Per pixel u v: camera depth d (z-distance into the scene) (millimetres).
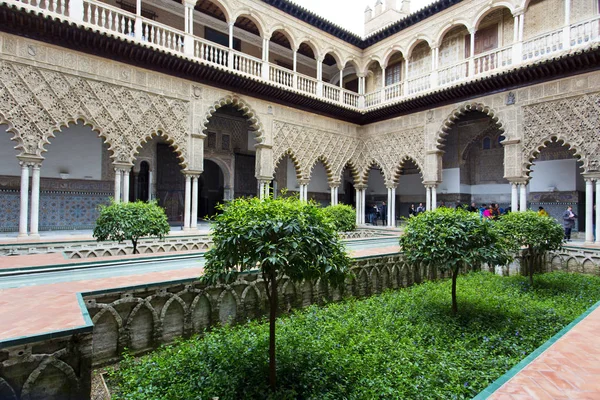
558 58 8539
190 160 9969
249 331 3500
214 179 16500
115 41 8258
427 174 12102
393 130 13375
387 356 3082
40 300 2723
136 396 2375
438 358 3162
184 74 9852
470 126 14773
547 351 2350
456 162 15195
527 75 9414
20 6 6969
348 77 16562
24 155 7488
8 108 7312
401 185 17984
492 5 10398
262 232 2400
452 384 2678
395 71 14930
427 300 4863
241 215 2582
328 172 13703
